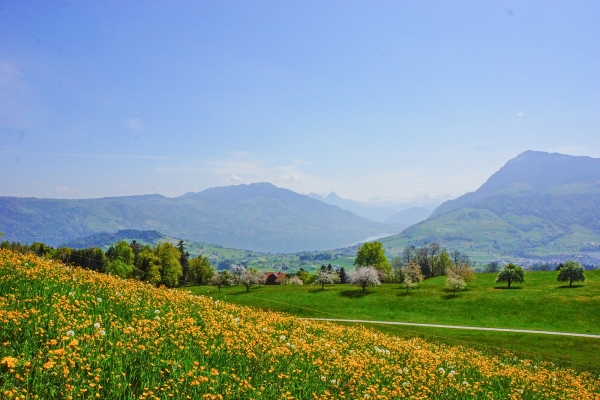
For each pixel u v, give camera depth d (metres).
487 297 91.12
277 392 12.68
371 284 104.25
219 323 19.08
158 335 14.95
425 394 15.82
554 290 96.50
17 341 11.26
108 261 118.75
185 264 160.88
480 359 27.09
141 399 9.66
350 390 14.16
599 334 65.44
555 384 22.47
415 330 68.12
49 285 18.39
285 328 23.72
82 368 10.33
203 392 11.22
